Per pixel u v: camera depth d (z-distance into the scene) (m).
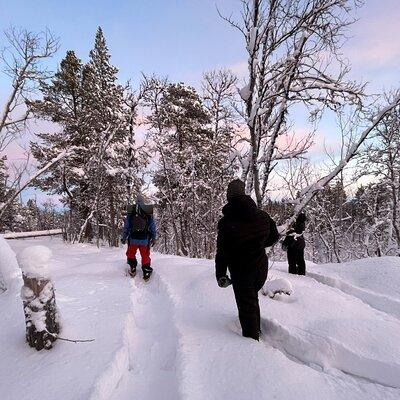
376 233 17.64
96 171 17.23
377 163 14.77
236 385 2.98
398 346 3.58
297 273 7.24
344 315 4.40
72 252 12.07
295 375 3.12
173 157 17.56
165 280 6.64
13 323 4.39
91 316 4.56
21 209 28.08
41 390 2.97
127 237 7.32
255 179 6.46
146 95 16.31
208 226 16.14
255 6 5.84
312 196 5.99
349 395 2.92
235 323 4.36
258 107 6.06
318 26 5.91
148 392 3.17
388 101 10.36
